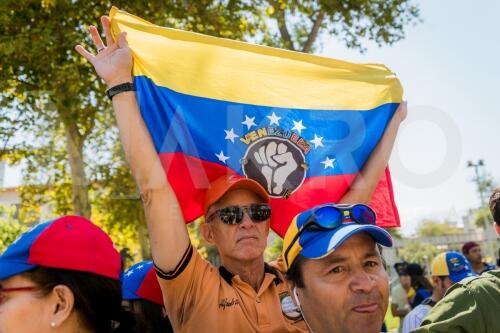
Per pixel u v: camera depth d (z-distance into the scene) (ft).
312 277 6.83
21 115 41.45
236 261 10.37
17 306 6.29
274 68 12.28
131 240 55.83
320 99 12.34
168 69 11.10
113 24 11.01
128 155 9.86
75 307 6.42
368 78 12.92
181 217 9.77
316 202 11.75
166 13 37.55
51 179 48.34
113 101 10.17
